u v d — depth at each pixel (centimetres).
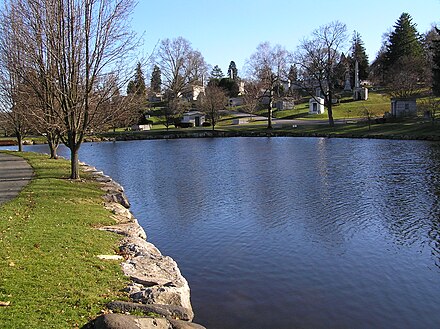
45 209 1312
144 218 1672
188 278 1055
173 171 2984
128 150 4925
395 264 1125
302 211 1688
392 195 1903
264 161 3294
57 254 886
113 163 3619
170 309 727
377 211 1645
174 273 912
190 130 7044
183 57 8988
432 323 830
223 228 1495
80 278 780
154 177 2734
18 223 1105
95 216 1308
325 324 826
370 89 9306
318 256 1196
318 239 1342
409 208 1667
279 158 3438
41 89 1953
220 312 870
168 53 8925
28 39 1836
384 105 7538
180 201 1956
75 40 1823
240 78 12800
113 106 2053
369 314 865
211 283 1021
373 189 2053
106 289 757
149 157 4031
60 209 1334
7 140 6344
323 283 1015
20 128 3903
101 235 1097
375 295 951
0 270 761
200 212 1733
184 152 4388
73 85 1869
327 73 6259
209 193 2114
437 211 1608
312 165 2950
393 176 2377
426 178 2272
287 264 1141
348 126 5681
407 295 948
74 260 866
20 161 2939
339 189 2086
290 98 8850
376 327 816
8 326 575
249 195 2027
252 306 897
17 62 1914
